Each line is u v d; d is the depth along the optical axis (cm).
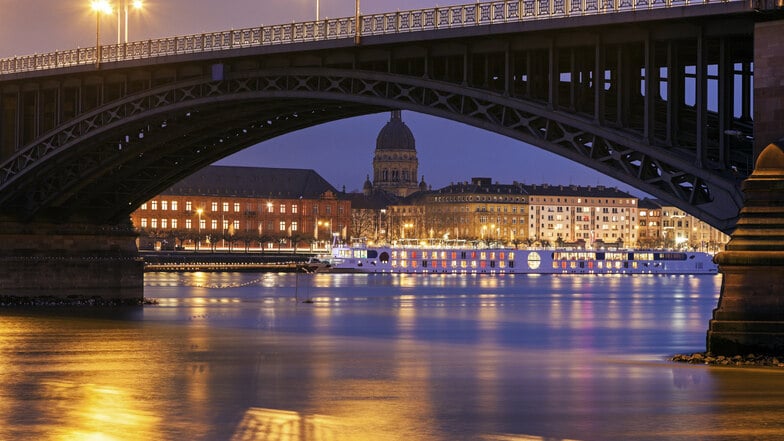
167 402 5675
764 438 4759
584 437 4781
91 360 7688
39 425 4981
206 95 10256
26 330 10044
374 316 13200
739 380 6259
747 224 6712
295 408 5509
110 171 11988
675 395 5884
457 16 8306
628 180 7519
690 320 12900
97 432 4825
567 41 7856
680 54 7925
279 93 9600
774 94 6769
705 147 7156
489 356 8250
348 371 7156
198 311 13300
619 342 9700
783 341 6719
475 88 8312
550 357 8181
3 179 12012
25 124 12100
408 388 6288
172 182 12606
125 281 13588
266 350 8562
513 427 5006
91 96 11588
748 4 6825
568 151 7800
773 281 6706
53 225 13000
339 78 9331
